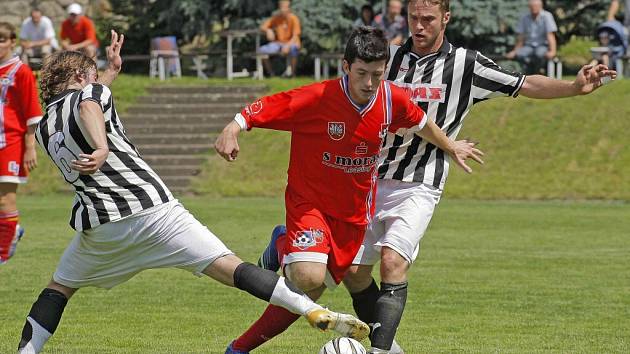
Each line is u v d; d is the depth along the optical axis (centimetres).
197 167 6041
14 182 3203
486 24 7062
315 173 1805
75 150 1712
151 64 7369
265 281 1705
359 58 1714
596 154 5841
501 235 4153
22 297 2686
